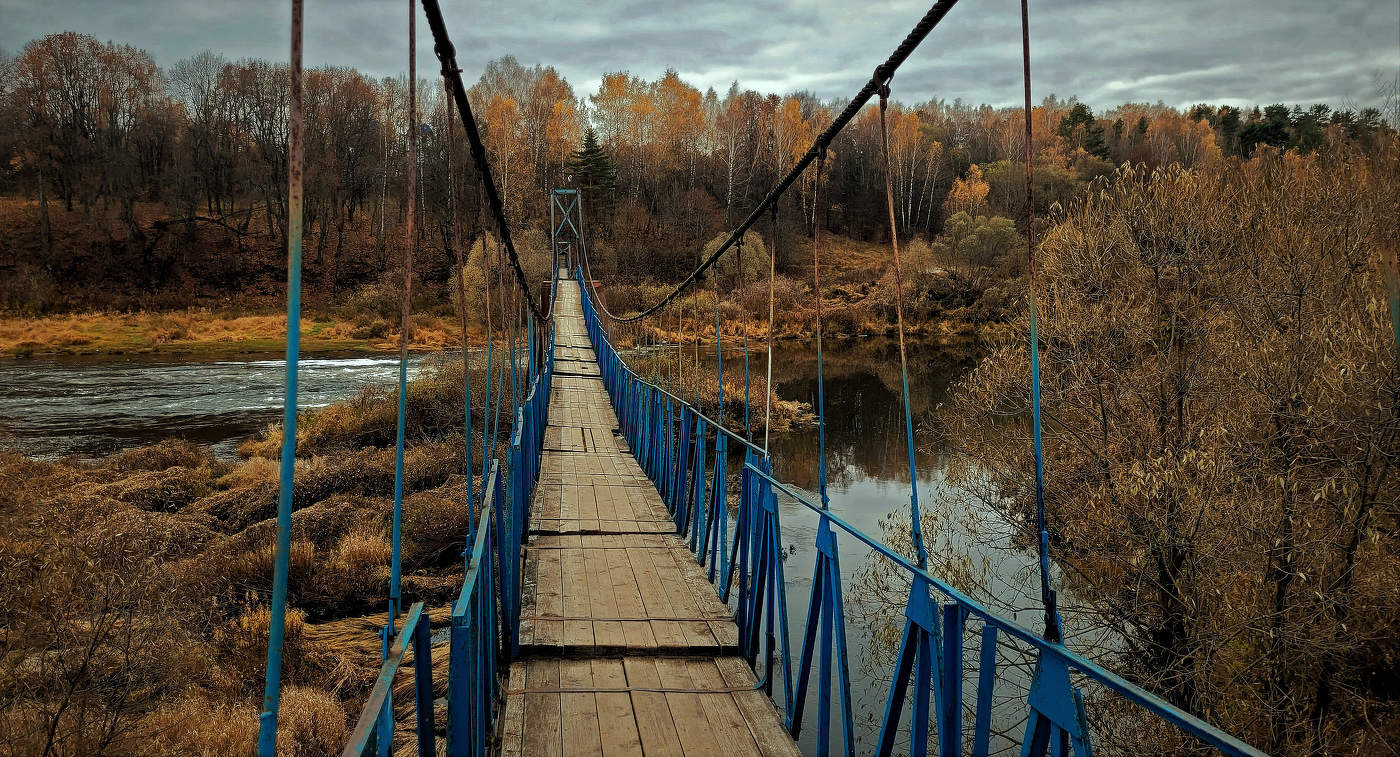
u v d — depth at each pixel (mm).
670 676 3408
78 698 4277
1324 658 5371
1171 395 6891
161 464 13062
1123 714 5891
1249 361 6000
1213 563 5746
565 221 39219
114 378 24484
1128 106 83812
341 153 51938
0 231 42875
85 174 44719
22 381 23641
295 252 946
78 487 10719
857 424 18531
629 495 6961
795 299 39031
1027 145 1471
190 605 6055
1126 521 6203
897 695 2131
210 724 4535
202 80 51781
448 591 7789
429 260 47406
